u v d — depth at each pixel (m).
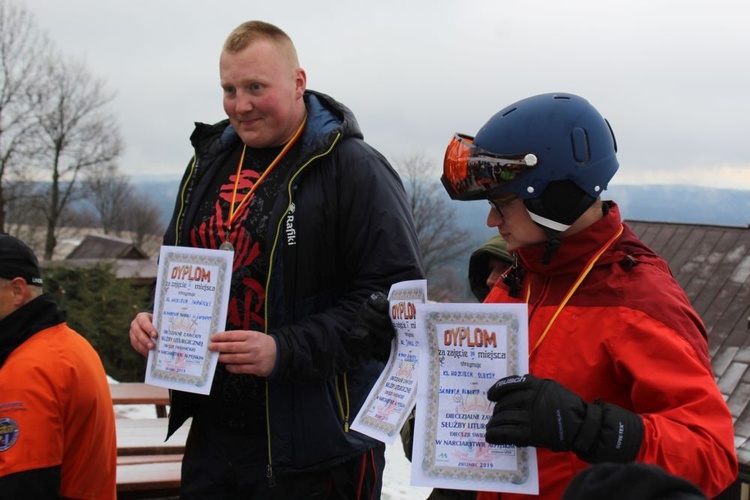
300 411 2.68
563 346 1.80
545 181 1.75
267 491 2.72
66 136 44.53
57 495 2.61
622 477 1.00
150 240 69.38
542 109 1.78
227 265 2.65
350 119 2.82
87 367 2.71
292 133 2.86
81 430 2.71
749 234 10.58
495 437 1.60
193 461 2.87
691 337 1.69
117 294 12.62
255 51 2.73
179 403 2.84
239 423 2.76
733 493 7.21
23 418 2.53
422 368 1.86
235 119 2.82
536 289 1.93
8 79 41.81
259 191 2.80
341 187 2.72
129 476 3.53
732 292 9.78
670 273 1.86
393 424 2.08
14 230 45.34
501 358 1.79
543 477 1.81
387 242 2.69
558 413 1.56
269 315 2.69
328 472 2.74
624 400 1.75
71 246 57.16
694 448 1.54
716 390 1.63
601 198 1.93
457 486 1.78
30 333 2.67
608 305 1.76
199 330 2.65
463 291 31.34
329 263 2.76
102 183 54.62
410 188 35.28
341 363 2.63
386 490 4.55
